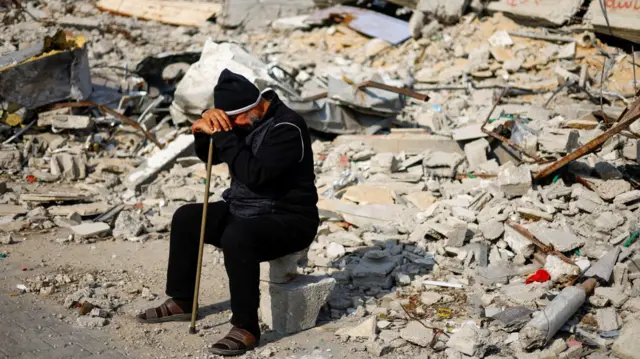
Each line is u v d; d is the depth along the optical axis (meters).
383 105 9.82
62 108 10.25
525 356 4.54
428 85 12.46
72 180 9.06
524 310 4.99
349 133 9.89
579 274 5.58
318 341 4.85
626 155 7.77
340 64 13.59
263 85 9.43
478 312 5.17
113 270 6.14
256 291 4.62
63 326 4.91
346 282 5.89
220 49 9.87
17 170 9.25
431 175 8.33
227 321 5.12
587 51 11.92
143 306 5.36
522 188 7.13
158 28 16.88
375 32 14.46
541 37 12.47
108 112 10.12
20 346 4.55
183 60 11.42
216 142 4.65
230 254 4.54
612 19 11.52
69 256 6.46
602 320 4.98
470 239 6.46
